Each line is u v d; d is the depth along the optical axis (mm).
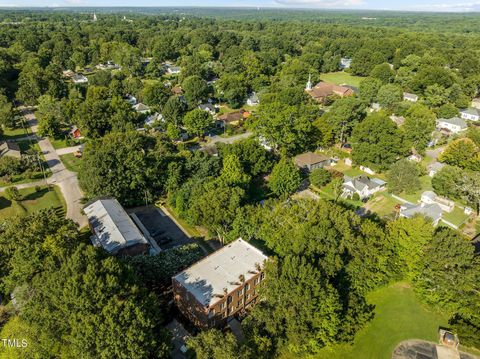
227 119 133250
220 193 64250
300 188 90250
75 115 115312
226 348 35969
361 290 51938
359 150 97188
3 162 88625
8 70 160500
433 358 45406
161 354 38281
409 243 52844
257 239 61188
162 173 80812
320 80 195000
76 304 36375
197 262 53156
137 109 137375
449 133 124750
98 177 73062
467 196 79875
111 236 59875
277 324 43000
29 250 44719
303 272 43812
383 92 142625
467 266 48812
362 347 46688
